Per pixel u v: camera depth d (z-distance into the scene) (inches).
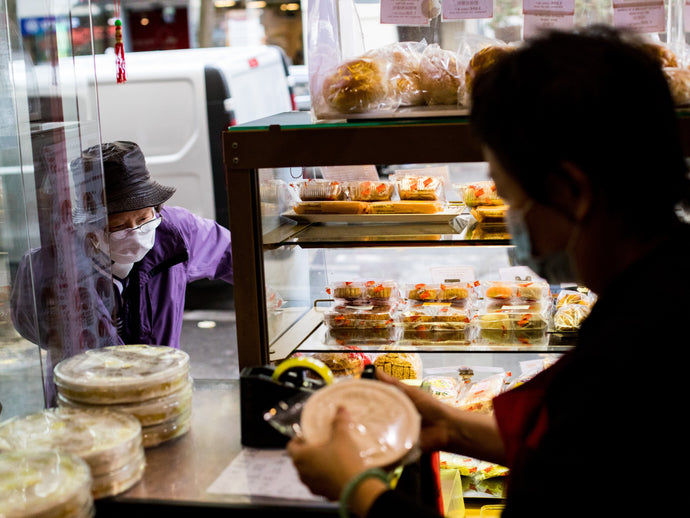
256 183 67.6
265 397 56.8
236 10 418.9
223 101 216.1
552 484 37.1
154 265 95.2
